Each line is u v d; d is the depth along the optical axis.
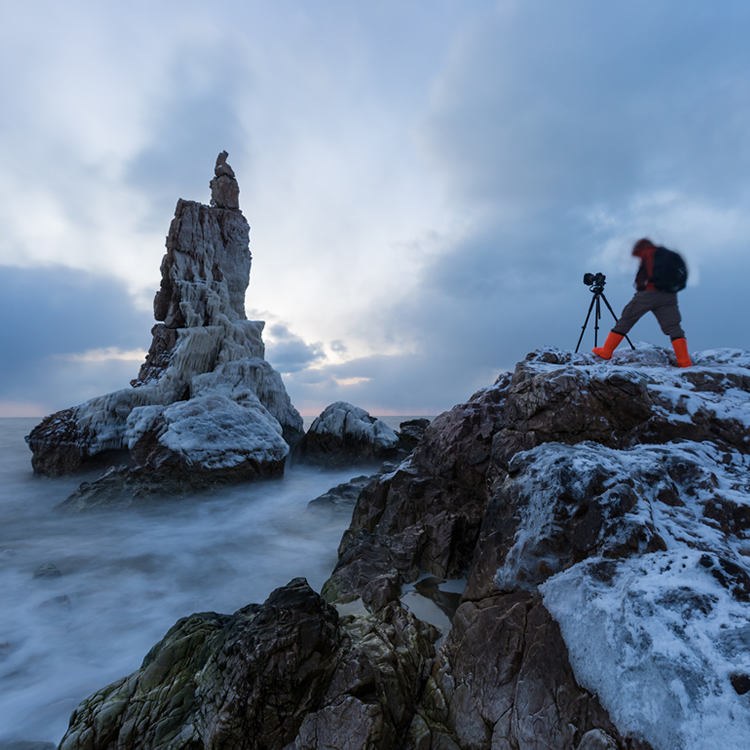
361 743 2.77
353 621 4.07
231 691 3.03
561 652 2.72
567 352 6.86
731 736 1.93
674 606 2.46
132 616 5.61
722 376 5.36
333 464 15.66
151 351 16.64
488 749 2.76
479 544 3.89
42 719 3.83
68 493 12.30
